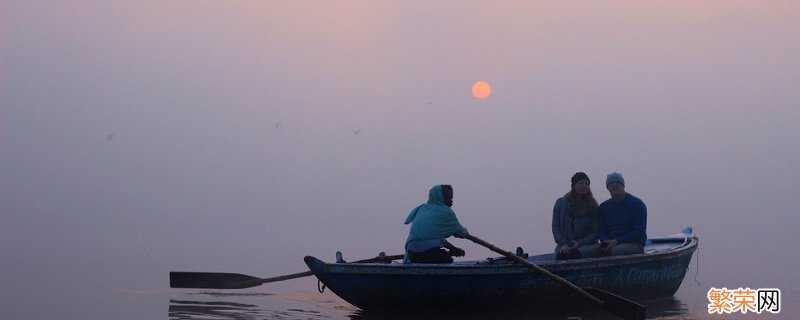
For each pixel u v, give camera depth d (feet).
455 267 40.14
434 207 43.21
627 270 45.14
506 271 41.09
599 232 46.68
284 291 51.06
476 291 40.93
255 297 47.96
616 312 39.93
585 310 43.21
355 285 40.40
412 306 41.09
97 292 49.62
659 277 47.47
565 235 46.37
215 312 42.04
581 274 43.01
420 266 40.09
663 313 42.98
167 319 39.88
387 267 39.96
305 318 40.14
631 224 46.29
